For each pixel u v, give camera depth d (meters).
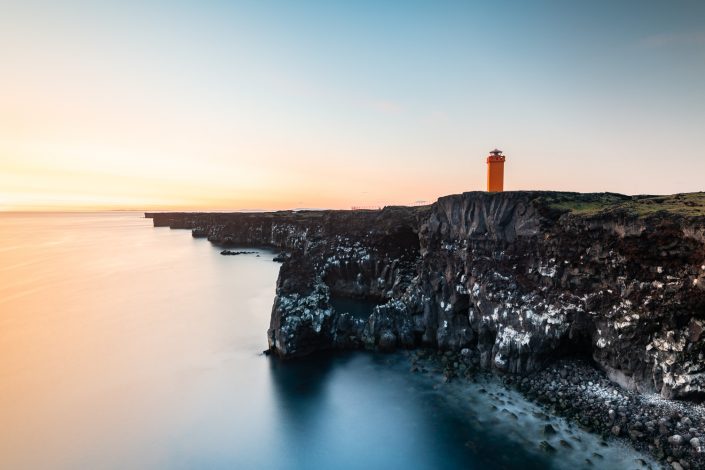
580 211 34.72
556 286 34.62
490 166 57.59
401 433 27.59
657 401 27.17
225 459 25.50
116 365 39.44
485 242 40.69
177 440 27.45
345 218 79.56
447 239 45.09
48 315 57.25
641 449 23.94
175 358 41.03
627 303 29.81
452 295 42.41
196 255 122.31
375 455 25.62
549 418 27.91
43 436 27.89
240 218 168.00
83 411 31.12
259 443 27.06
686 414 25.53
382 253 63.66
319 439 27.42
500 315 36.62
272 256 117.06
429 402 31.30
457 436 26.88
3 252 135.50
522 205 38.47
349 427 28.59
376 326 43.19
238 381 35.78
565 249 34.31
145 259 114.25
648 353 28.27
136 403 32.22
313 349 41.50
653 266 28.69
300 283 45.25
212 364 39.44
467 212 42.78
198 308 60.69
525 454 24.59
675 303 27.11
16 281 83.31
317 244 74.00
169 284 78.69
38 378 36.75
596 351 32.09
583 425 26.59
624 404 27.70
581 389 30.27
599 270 31.98
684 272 26.98
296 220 132.00
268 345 43.97
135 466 24.81
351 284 65.12
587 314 32.09
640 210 30.67
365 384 34.62
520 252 38.03
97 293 71.38
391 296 59.06
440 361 38.75
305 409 31.06
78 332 49.53
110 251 135.62
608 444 24.67
